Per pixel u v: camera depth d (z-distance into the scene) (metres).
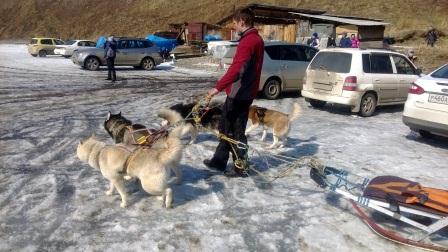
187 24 37.72
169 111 5.77
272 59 12.25
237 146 5.46
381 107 11.73
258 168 6.06
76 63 20.48
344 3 44.72
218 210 4.62
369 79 10.04
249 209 4.68
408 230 4.32
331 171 4.55
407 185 4.30
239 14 5.10
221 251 3.83
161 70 21.67
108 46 16.12
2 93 12.48
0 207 4.59
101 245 3.87
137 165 4.45
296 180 5.61
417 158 6.77
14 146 6.89
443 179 5.80
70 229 4.14
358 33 26.19
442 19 39.53
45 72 18.97
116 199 4.85
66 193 5.00
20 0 61.88
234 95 5.23
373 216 4.61
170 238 4.01
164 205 4.71
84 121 8.87
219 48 24.77
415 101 7.42
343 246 3.97
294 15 26.67
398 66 10.82
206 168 5.98
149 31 51.44
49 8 59.88
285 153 6.86
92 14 57.31
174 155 4.39
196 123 6.93
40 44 29.17
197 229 4.20
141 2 56.78
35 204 4.68
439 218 3.90
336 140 7.75
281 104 11.65
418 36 36.09
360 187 4.58
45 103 10.99
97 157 4.71
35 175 5.56
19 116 9.25
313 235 4.15
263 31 29.83
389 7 42.94
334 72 10.09
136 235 4.05
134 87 14.70
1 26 58.75
